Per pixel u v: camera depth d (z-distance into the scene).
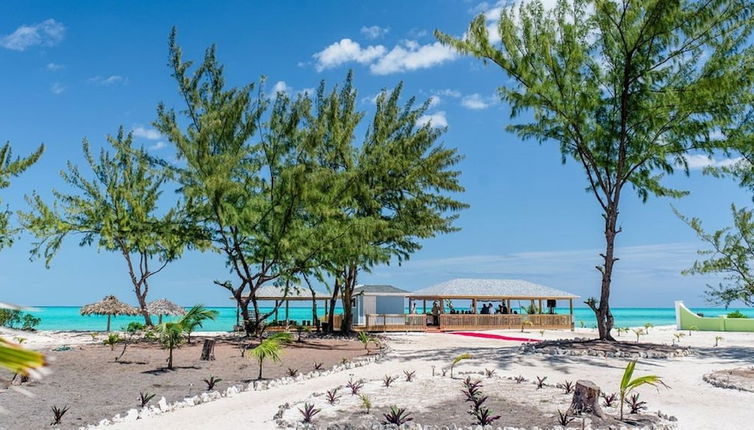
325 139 31.05
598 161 23.75
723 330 38.09
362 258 28.00
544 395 12.04
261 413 10.52
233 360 17.33
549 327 40.62
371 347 23.27
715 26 20.94
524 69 22.86
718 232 23.09
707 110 22.14
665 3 20.27
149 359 16.92
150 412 10.32
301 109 27.83
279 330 35.09
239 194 24.98
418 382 13.93
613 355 19.23
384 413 10.16
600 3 21.56
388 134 32.06
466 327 39.00
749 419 10.41
